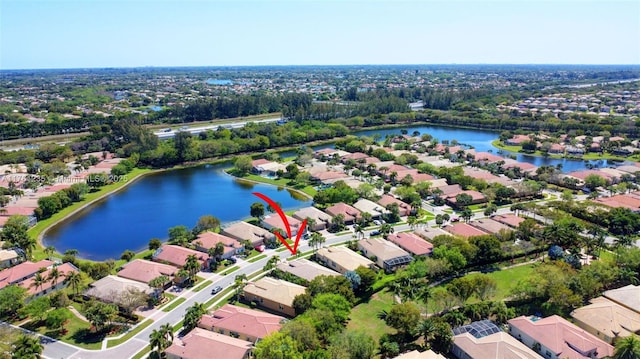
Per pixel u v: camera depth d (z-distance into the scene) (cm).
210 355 8600
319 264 13138
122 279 11656
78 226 16912
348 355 8075
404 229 15950
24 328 9900
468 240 13225
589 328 9506
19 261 13188
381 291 11519
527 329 9244
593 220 15938
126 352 9088
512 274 12244
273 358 7756
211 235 14750
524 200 19138
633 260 11625
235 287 11694
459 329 9269
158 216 18025
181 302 11094
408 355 8269
